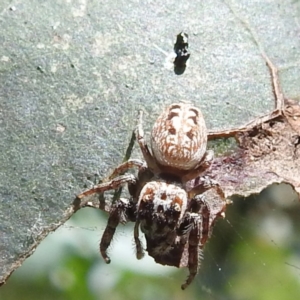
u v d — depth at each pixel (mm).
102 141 71
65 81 72
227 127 72
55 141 71
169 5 76
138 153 72
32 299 79
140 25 75
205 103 73
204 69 74
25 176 69
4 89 72
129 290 80
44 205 69
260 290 86
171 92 73
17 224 68
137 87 73
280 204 88
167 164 71
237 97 73
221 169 71
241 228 87
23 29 74
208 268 86
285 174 71
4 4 74
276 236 87
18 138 70
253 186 71
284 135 72
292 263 87
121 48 74
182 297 83
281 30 76
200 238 70
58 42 74
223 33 76
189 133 71
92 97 72
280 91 74
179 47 74
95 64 73
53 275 79
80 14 75
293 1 78
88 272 79
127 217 69
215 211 71
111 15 75
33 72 72
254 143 72
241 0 77
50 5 75
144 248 70
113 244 74
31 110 71
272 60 75
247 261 87
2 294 78
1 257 67
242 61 75
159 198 69
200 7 76
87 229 80
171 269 82
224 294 86
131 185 70
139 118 72
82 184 70
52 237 80
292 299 86
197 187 70
